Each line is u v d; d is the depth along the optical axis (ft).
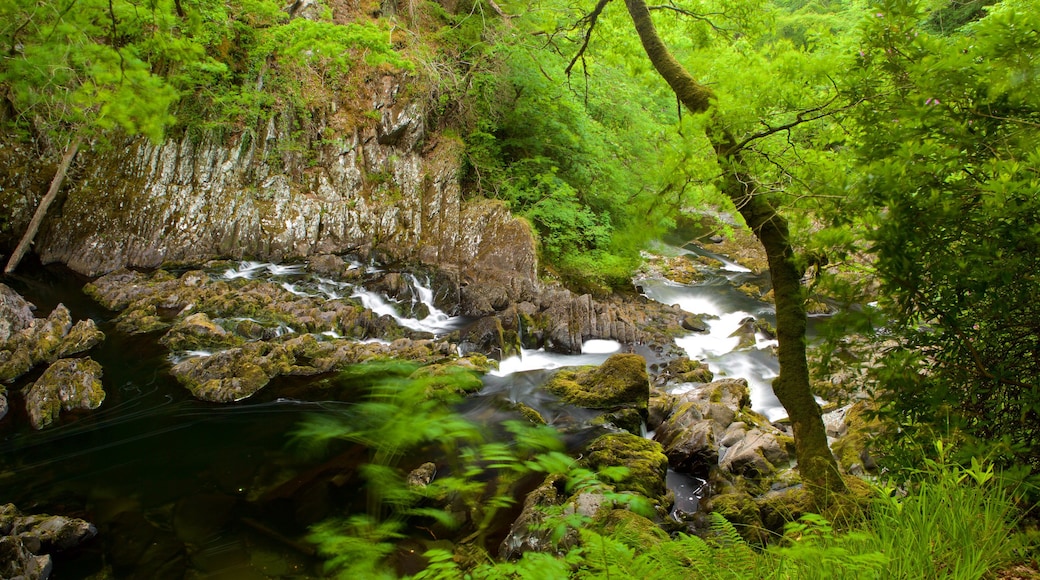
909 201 9.26
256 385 26.05
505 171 47.96
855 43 12.26
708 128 13.91
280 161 43.14
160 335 30.53
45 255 39.37
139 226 39.96
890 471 11.15
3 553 14.62
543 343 35.58
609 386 26.32
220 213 41.06
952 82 8.95
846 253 10.52
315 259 40.57
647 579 6.37
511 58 45.83
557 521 6.93
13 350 27.20
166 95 15.87
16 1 15.53
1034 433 10.07
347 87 45.14
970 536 7.29
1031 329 9.96
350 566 5.40
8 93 38.34
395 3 50.39
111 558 15.92
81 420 23.40
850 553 7.02
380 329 33.78
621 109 50.96
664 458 20.53
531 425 23.53
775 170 13.76
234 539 16.62
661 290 48.06
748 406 26.58
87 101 16.01
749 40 23.77
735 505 17.31
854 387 14.05
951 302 10.32
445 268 40.63
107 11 16.88
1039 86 8.55
